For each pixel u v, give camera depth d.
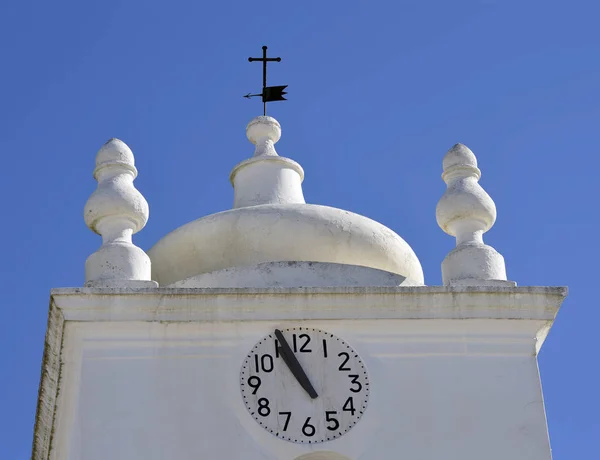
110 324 22.08
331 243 23.48
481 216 23.61
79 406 21.66
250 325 22.22
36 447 22.17
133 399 21.75
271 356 22.11
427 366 22.20
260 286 22.83
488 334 22.41
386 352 22.23
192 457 21.45
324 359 22.14
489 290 22.48
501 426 21.91
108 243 23.00
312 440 21.66
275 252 23.42
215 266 23.59
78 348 22.00
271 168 25.16
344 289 22.36
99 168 23.77
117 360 21.95
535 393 22.11
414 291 22.42
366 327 22.34
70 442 21.47
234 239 23.56
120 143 23.94
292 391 21.94
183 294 22.20
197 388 21.84
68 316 21.98
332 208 24.02
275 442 21.61
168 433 21.58
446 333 22.38
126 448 21.45
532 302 22.52
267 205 24.06
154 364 21.97
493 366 22.25
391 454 21.66
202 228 23.75
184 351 22.05
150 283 22.44
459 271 23.06
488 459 21.69
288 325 22.25
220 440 21.58
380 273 23.23
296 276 23.02
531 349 22.41
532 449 21.78
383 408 21.92
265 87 26.50
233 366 22.00
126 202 23.20
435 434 21.81
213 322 22.19
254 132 25.73
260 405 21.81
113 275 22.61
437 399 22.02
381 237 23.77
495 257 23.16
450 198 23.70
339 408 21.89
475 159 24.31
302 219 23.58
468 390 22.09
